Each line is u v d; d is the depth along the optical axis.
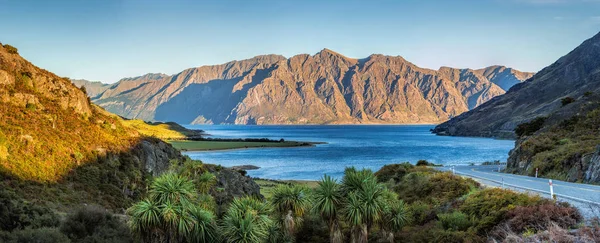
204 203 27.58
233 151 154.75
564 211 18.03
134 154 52.09
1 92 45.81
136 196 43.91
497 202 22.03
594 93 100.19
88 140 47.56
